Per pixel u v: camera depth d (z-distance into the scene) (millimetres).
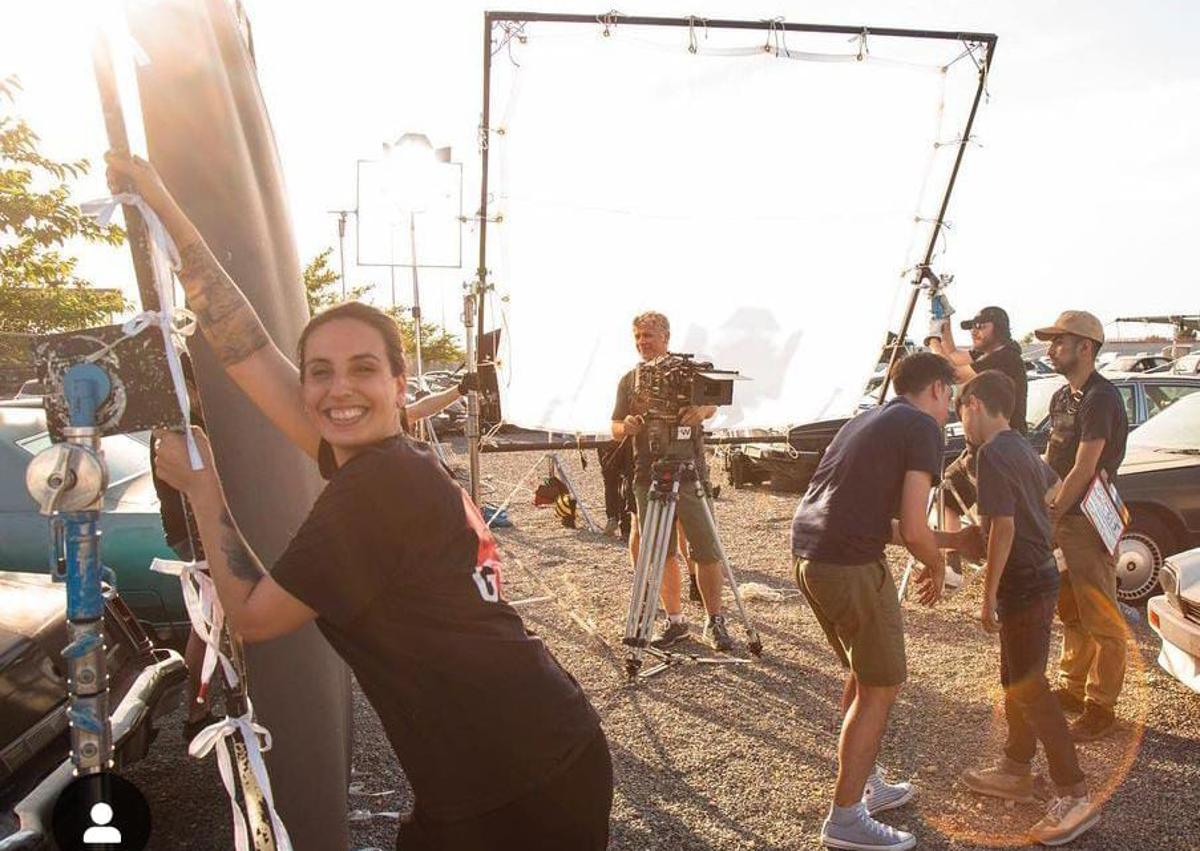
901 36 5953
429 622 1578
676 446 5020
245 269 2006
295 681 2221
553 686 1727
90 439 1503
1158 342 41969
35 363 1503
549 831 1696
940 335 6348
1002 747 4113
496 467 15094
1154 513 6375
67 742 2551
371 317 1678
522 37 5441
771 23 5715
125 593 4594
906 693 4754
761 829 3434
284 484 2174
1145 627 5832
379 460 1562
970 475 5902
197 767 3857
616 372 6473
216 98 1957
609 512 8773
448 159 7254
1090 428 4113
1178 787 3730
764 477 11586
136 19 1823
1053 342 4387
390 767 3922
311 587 1487
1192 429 6895
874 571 3145
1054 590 3354
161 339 1518
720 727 4328
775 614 6105
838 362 6879
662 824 3469
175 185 1876
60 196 6723
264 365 1762
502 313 6059
